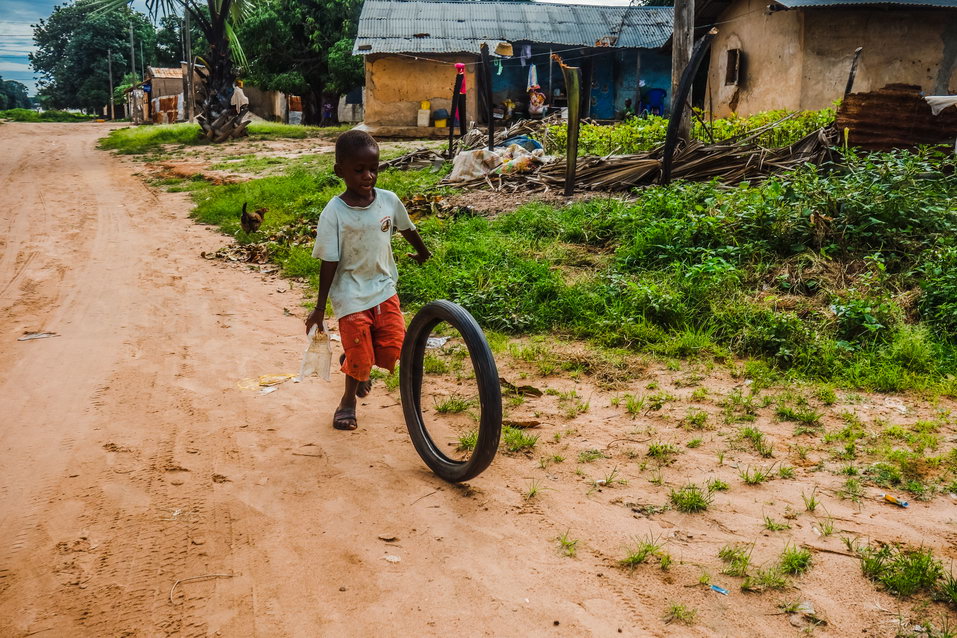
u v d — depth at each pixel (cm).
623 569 254
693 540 272
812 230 624
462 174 1126
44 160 2159
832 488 311
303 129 2995
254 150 2178
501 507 298
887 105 851
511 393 429
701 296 561
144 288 706
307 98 3675
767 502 300
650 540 271
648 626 224
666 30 2578
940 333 497
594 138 1309
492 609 233
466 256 695
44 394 431
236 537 277
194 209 1209
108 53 6969
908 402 410
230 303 650
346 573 253
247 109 2572
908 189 657
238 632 223
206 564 260
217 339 543
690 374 456
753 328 509
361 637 221
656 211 746
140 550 269
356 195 346
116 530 283
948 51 1410
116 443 363
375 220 347
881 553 257
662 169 894
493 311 572
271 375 465
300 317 606
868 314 505
